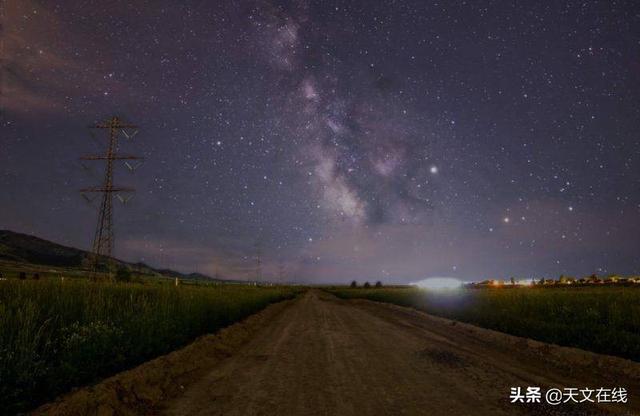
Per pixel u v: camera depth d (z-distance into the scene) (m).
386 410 6.66
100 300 10.82
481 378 8.91
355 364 10.39
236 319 19.59
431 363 10.56
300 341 14.50
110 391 6.70
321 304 42.69
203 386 8.21
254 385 8.27
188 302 15.02
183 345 11.69
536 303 21.12
